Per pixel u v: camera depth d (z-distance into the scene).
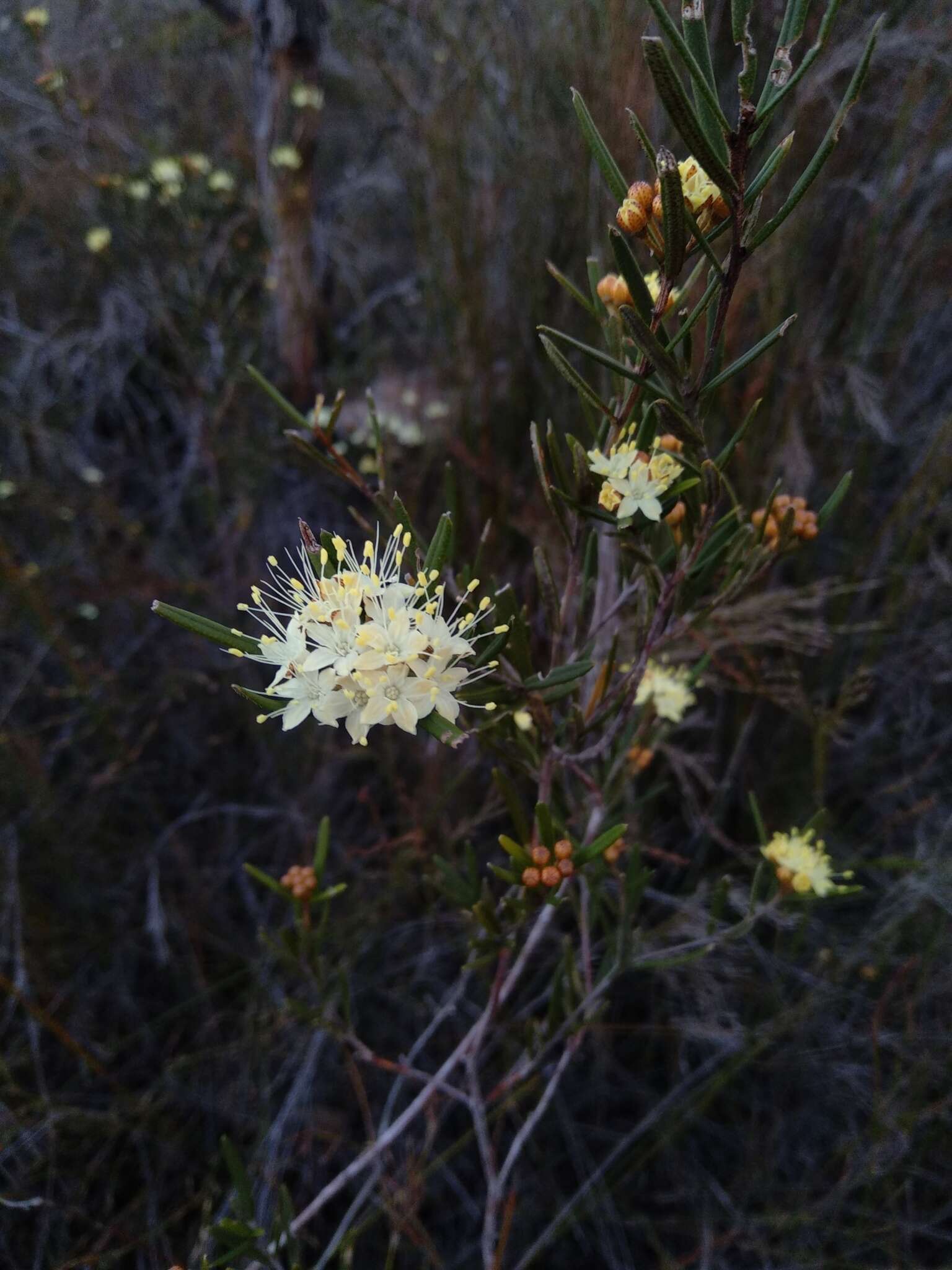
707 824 0.22
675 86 0.08
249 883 0.27
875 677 0.26
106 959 0.25
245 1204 0.15
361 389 0.31
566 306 0.25
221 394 0.29
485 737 0.14
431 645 0.11
